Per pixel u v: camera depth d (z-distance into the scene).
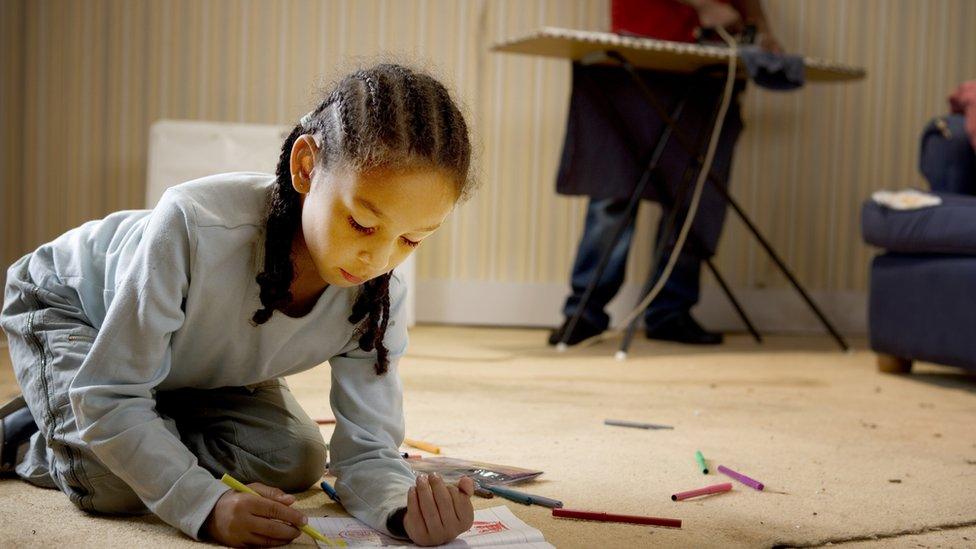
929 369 3.14
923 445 1.91
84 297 1.29
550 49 3.16
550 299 4.12
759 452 1.78
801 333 4.27
